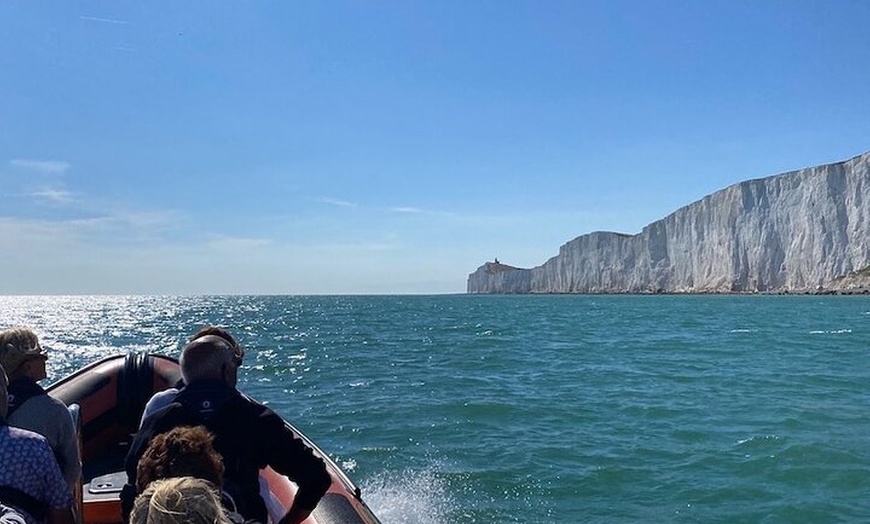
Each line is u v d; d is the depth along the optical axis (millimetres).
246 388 16891
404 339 32875
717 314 57156
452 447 10414
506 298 146500
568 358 23578
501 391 16031
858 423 11781
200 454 2502
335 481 4613
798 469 8961
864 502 7766
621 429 11633
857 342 29078
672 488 8336
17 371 3299
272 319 54875
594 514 7500
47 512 2936
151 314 67750
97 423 5883
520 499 7977
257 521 3023
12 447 2834
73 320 55500
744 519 7328
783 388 16109
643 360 22688
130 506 3086
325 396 15492
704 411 13117
